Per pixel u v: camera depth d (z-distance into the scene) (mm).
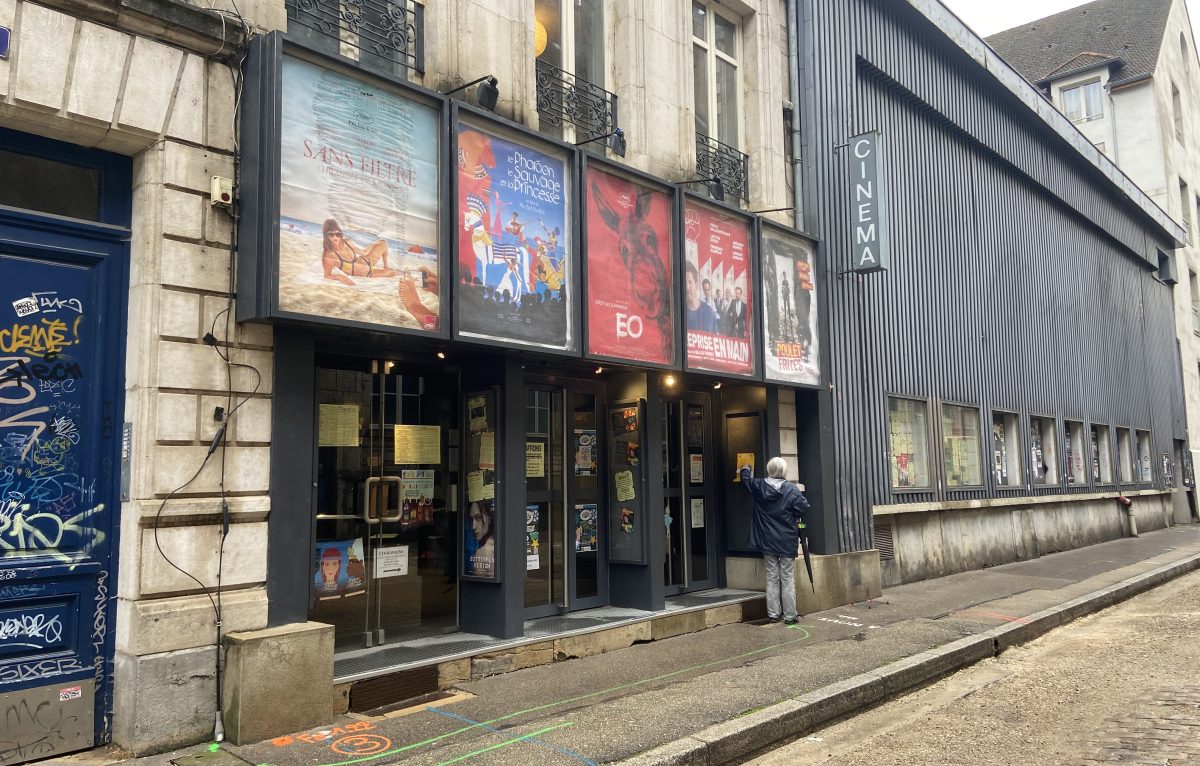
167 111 5148
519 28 7434
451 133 6363
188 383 5113
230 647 5047
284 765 4586
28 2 4652
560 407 8312
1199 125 32688
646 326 8016
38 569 4734
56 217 4969
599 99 8469
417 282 6066
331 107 5664
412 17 6805
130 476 5020
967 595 10891
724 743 5078
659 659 7207
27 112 4691
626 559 8453
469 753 4750
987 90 15820
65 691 4797
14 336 4797
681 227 8430
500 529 7016
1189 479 25391
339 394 6629
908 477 12297
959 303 14367
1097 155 20188
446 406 7398
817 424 10258
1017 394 16047
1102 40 30172
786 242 10000
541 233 7113
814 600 9648
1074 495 17578
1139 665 7441
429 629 7094
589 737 5035
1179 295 27000
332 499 6500
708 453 10031
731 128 10266
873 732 5816
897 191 12938
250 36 5492
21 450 4773
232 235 5371
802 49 10977
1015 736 5516
